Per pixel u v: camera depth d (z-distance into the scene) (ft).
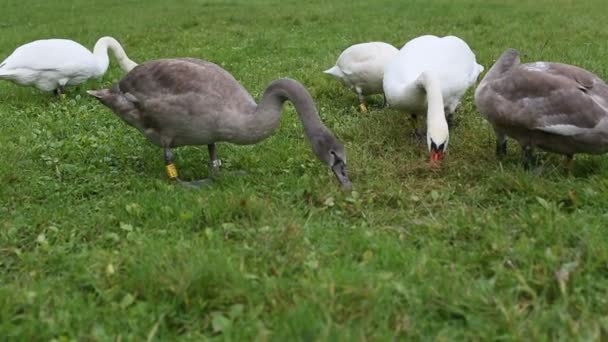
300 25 23.40
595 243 6.53
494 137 10.12
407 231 7.30
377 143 10.18
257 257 6.66
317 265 6.36
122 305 5.86
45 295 6.05
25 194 8.63
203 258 6.27
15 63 13.04
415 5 27.37
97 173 9.32
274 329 5.44
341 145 8.22
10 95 13.71
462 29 21.06
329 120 11.54
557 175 8.52
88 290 6.29
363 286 5.81
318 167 9.26
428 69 9.61
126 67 14.15
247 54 17.81
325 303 5.60
